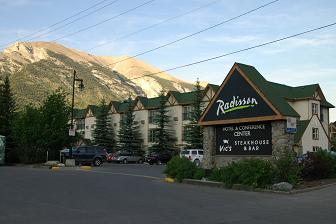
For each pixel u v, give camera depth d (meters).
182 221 11.42
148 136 68.94
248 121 24.53
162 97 64.31
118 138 73.19
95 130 73.06
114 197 16.36
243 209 13.85
